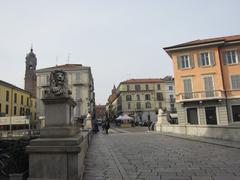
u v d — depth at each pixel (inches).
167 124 1066.7
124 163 323.9
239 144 466.3
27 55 2711.6
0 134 986.1
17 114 2048.5
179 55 1355.8
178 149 451.8
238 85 1262.3
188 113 1315.2
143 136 852.6
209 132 638.5
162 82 3002.0
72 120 276.7
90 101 2129.7
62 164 216.1
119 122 2903.5
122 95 2962.6
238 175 239.1
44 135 234.1
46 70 2052.2
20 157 251.3
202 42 1296.8
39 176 216.8
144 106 2945.4
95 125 1238.9
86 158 373.1
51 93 242.8
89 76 2134.6
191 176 241.4
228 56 1300.4
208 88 1288.1
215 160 323.9
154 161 332.5
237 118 1239.5
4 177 238.5
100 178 241.6
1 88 1812.3
